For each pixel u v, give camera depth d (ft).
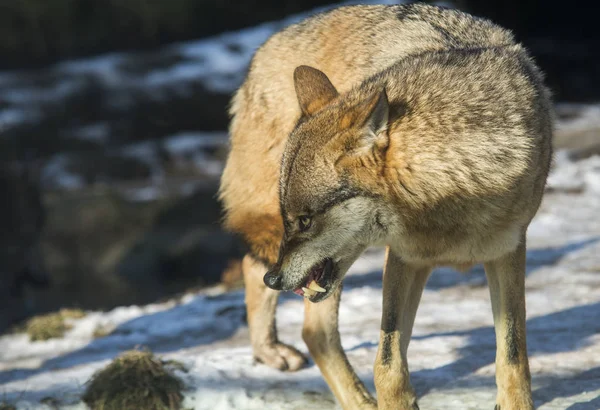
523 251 24.86
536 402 26.68
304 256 23.58
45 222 102.78
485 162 22.93
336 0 141.38
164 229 98.89
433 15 29.81
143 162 113.39
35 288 91.04
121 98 124.77
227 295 46.01
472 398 27.63
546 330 34.17
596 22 131.95
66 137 117.19
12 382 33.53
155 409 29.19
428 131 22.95
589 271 43.45
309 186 23.24
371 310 39.78
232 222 31.24
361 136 22.80
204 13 142.72
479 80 24.14
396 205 23.35
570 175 69.67
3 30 134.82
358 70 29.04
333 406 28.37
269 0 143.95
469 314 37.91
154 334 40.27
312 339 28.25
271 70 30.63
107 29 139.23
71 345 41.65
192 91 126.31
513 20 130.41
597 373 28.84
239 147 31.27
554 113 27.91
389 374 24.79
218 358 32.83
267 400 29.04
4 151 110.42
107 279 93.56
